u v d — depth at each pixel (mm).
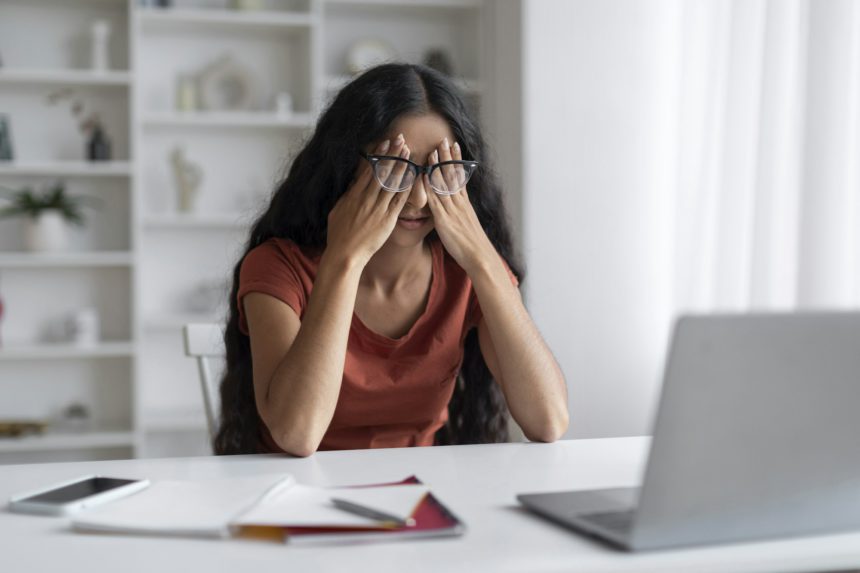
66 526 841
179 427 3633
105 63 3656
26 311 3795
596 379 3549
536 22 3498
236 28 3797
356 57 3879
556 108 3520
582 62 3535
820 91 2572
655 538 740
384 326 1519
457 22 4043
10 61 3709
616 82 3561
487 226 1648
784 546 759
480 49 3859
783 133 2799
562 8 3518
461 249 1438
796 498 763
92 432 3600
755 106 2957
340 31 3965
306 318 1317
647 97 3588
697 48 3285
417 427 1537
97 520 824
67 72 3568
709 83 3160
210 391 1741
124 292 3861
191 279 3906
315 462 1168
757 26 2955
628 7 3568
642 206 3590
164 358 3904
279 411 1234
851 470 769
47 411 3814
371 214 1370
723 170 3014
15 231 3752
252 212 3465
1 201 3740
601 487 999
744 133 2969
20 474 1109
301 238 1523
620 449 1243
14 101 3725
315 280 1354
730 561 722
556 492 925
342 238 1365
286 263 1488
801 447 746
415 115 1424
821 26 2568
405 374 1486
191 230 3902
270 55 3932
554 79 3518
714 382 708
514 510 888
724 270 3008
